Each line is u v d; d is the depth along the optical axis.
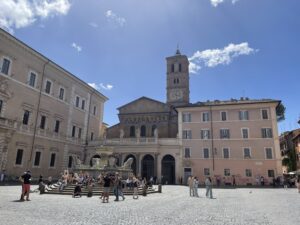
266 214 13.63
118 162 50.12
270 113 47.28
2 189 25.72
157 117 59.81
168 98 74.06
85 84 55.19
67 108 49.69
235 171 46.38
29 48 39.88
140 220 11.20
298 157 58.47
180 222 10.95
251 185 45.00
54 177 44.88
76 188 22.16
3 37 35.78
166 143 50.03
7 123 35.09
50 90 45.34
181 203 18.80
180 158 48.94
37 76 42.38
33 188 29.17
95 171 30.66
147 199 21.52
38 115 42.06
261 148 46.25
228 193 29.52
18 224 9.65
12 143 36.41
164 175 50.16
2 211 12.64
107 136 62.12
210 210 15.09
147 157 52.50
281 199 22.30
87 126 56.22
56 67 46.19
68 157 49.03
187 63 76.25
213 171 47.25
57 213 12.62
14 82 37.59
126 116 61.75
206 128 49.50
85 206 15.69
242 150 47.00
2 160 34.31
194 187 25.70
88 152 53.56
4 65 36.22
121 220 11.09
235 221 11.38
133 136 60.41
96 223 10.30
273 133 46.25
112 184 21.03
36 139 41.22
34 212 12.70
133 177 28.36
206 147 48.62
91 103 58.53
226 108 49.50
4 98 35.72
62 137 47.66
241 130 47.88
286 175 53.47
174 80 75.31
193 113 50.88
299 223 11.03
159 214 13.12
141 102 62.19
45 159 43.06
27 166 38.91
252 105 48.16
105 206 15.94
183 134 50.25
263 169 45.31
